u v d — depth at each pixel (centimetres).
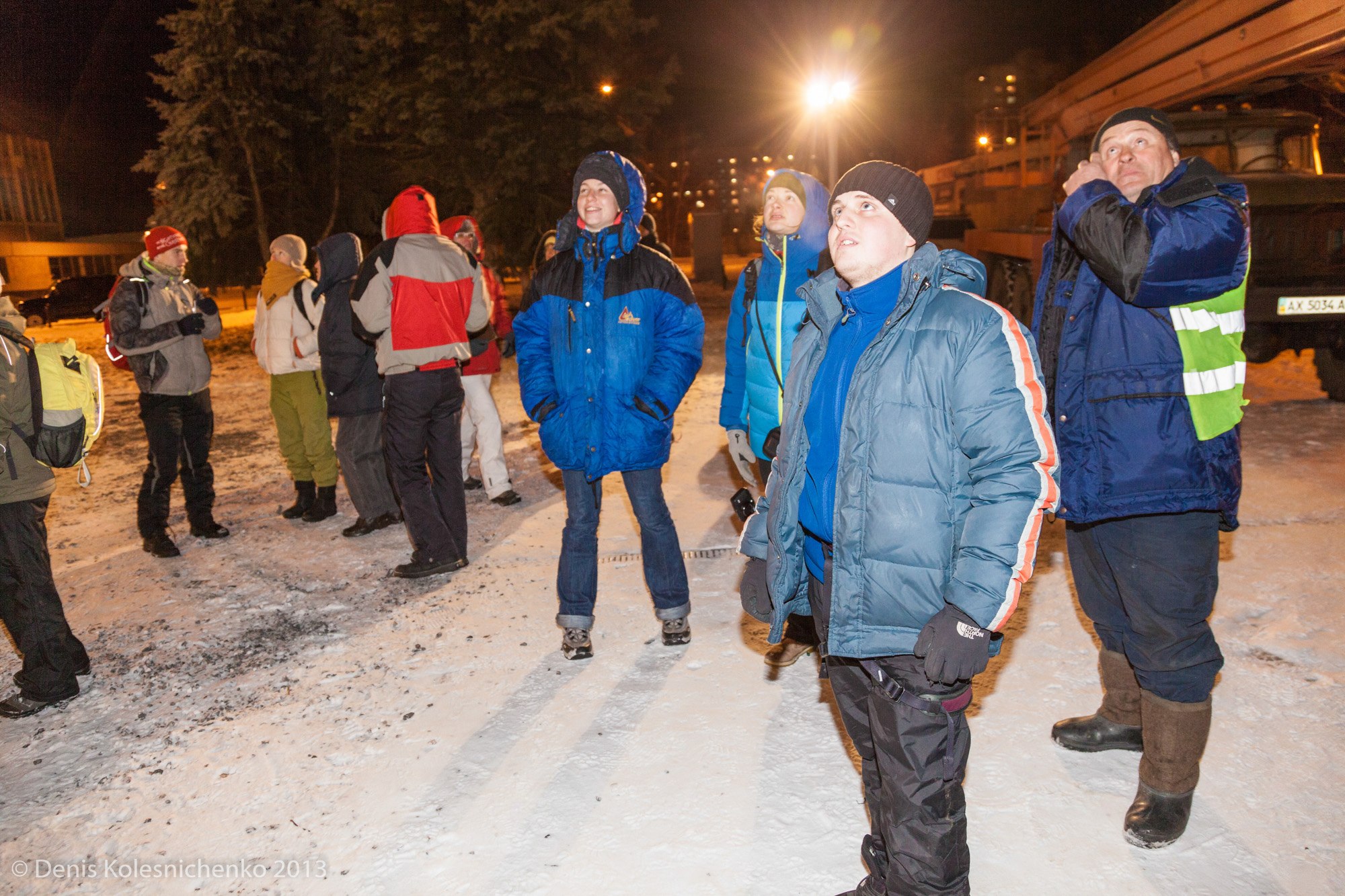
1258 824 250
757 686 347
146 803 290
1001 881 234
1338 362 780
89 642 426
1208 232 216
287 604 461
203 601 473
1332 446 644
